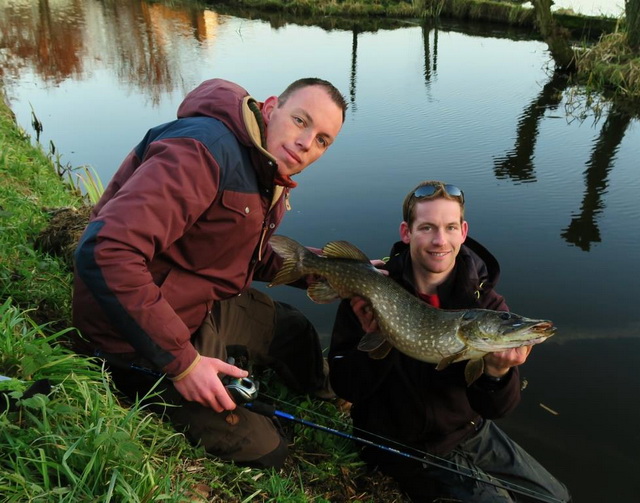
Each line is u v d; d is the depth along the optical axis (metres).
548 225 6.37
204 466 2.46
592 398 4.03
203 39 18.86
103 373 2.45
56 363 2.26
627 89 11.81
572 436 3.76
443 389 2.97
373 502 2.96
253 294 3.25
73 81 13.21
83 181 6.43
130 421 2.29
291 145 2.59
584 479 3.47
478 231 6.23
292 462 3.01
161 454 2.37
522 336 2.50
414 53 16.14
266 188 2.58
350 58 15.51
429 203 2.87
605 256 5.72
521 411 3.93
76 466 1.93
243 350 3.18
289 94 2.62
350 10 23.56
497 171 7.80
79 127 9.67
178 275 2.56
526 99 11.59
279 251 3.03
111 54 16.28
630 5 13.17
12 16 21.62
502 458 3.14
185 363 2.32
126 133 9.39
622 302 4.96
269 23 22.41
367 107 10.84
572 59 13.57
